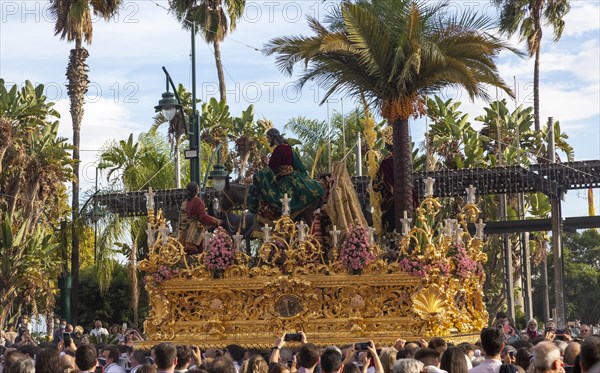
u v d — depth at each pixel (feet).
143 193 143.54
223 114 207.62
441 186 134.10
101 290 159.74
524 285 176.14
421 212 74.13
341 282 73.10
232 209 83.61
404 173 78.43
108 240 152.56
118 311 187.73
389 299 72.84
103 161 183.83
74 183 180.75
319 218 77.20
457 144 195.83
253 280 75.05
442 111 198.39
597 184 128.77
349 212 74.90
